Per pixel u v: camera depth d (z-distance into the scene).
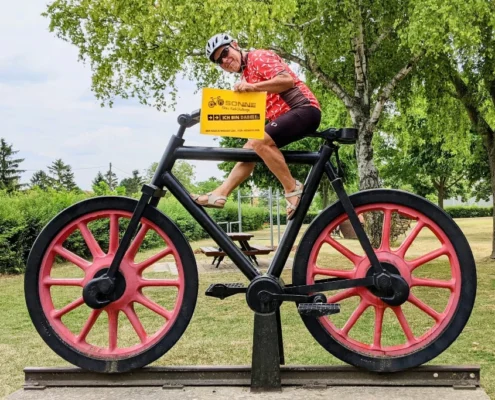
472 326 5.63
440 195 27.66
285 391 2.70
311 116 2.85
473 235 20.97
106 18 10.85
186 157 2.92
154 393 2.70
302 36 10.34
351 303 7.06
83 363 2.86
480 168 16.47
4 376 4.23
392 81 10.87
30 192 14.94
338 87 11.21
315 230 2.91
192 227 22.42
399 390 2.69
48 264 2.97
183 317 2.90
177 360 4.53
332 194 25.97
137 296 2.94
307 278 2.90
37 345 5.23
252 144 2.85
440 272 10.15
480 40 8.67
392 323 5.73
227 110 2.80
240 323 6.04
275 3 8.18
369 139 11.12
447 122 12.84
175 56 10.68
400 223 16.11
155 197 3.00
